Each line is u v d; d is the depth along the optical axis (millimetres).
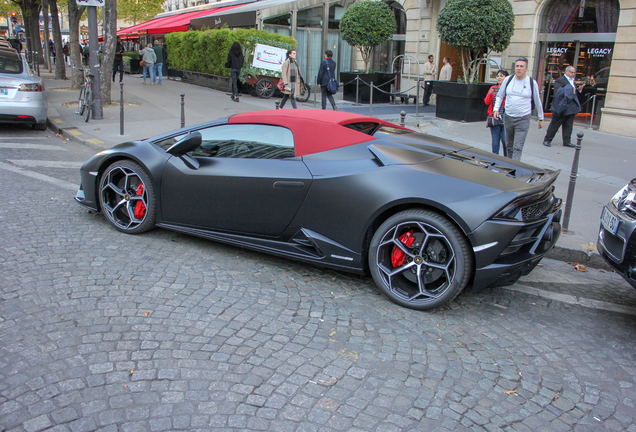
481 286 3475
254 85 17500
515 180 3645
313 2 19734
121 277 3920
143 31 27641
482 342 3301
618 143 10883
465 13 12406
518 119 7211
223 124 4512
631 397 2801
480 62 13664
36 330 3104
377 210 3617
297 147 4078
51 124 11273
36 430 2273
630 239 3473
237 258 4453
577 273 4754
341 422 2443
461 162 3881
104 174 4922
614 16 12305
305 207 3916
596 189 7484
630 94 11711
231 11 21297
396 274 3719
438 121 13070
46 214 5371
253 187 4102
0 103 9891
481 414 2570
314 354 3020
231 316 3416
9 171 7191
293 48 17688
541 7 13820
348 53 21469
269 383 2713
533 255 3576
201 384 2672
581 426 2531
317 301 3725
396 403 2613
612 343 3426
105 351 2922
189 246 4672
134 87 19250
